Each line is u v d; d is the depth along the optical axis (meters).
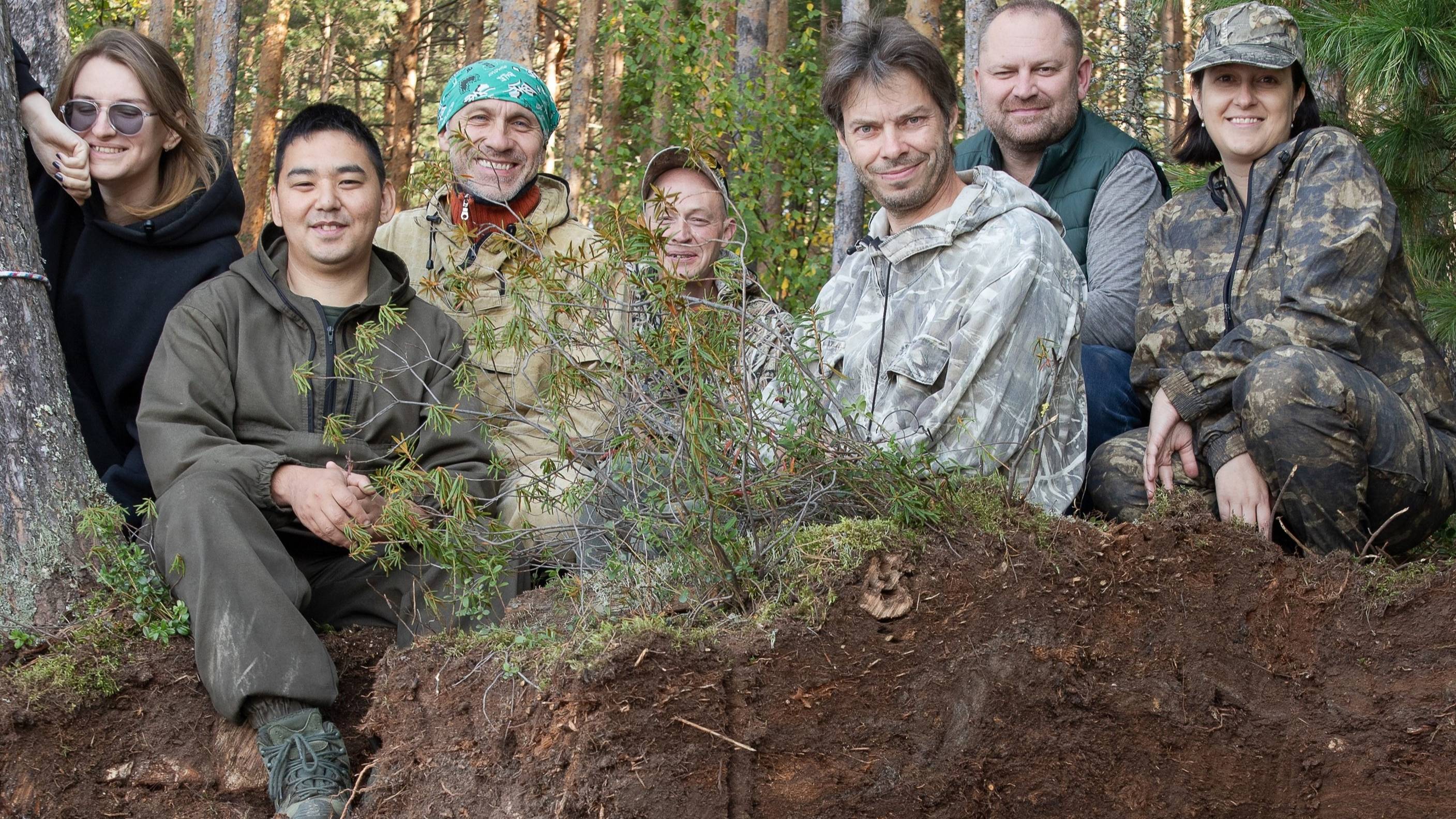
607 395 2.91
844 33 3.48
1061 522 2.98
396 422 3.54
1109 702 2.88
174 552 3.12
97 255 3.71
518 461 3.36
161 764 3.10
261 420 3.46
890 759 2.73
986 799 2.79
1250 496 3.34
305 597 3.25
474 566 3.01
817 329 2.98
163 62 3.76
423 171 3.38
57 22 4.63
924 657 2.78
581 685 2.54
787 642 2.69
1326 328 3.33
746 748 2.61
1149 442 3.52
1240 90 3.63
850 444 2.87
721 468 2.77
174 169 3.87
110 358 3.68
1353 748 2.98
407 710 2.94
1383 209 3.45
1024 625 2.83
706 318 2.79
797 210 9.77
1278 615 3.05
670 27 9.57
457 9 19.91
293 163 3.50
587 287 3.04
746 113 9.35
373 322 3.48
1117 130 4.61
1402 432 3.30
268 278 3.54
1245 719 2.96
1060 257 3.41
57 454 3.32
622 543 2.95
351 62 22.98
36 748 3.03
